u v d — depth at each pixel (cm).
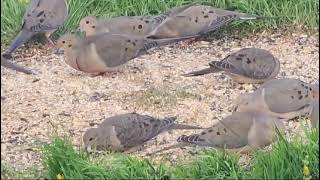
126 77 1347
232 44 1483
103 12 1522
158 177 980
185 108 1230
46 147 1024
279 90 1155
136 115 1107
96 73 1354
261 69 1288
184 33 1448
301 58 1418
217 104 1243
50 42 1451
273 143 1038
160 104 1244
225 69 1288
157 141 1126
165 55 1439
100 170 984
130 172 984
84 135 1091
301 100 1159
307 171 950
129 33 1421
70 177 976
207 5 1531
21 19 1487
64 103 1253
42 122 1189
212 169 991
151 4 1542
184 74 1323
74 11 1514
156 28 1437
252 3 1538
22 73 1365
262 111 1109
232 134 1036
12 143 1119
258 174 969
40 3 1445
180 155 1066
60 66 1399
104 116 1209
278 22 1523
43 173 1016
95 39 1334
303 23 1520
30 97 1273
